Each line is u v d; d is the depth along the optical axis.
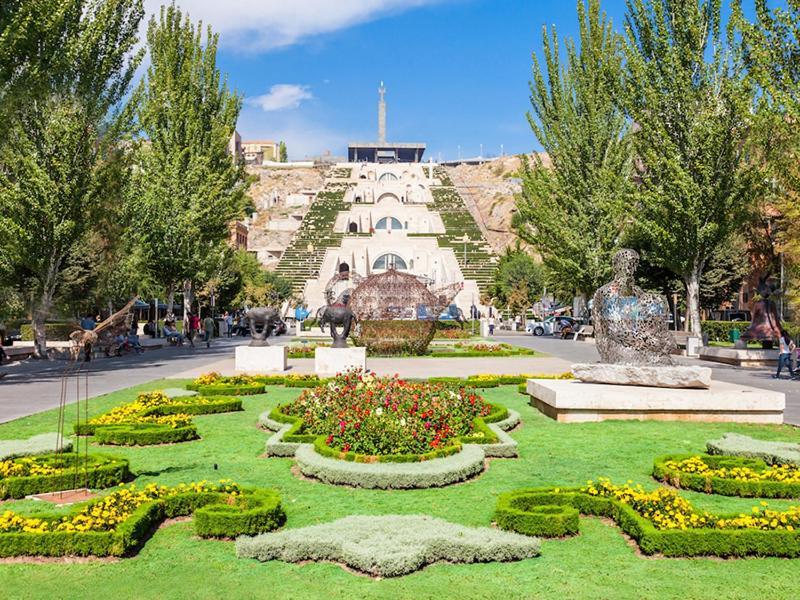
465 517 6.96
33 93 20.38
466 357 26.94
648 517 6.54
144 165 36.56
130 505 6.67
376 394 10.45
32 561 5.82
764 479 7.95
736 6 25.70
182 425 11.34
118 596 5.15
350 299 27.53
